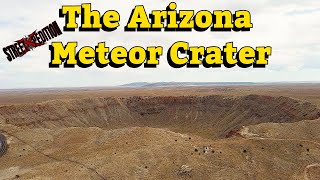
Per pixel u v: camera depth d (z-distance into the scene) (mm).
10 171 66312
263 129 75000
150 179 58750
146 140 76125
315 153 62625
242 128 77625
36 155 74625
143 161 63469
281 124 77125
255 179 57562
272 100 128125
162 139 77000
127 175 59562
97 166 62781
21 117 123062
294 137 71562
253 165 60656
